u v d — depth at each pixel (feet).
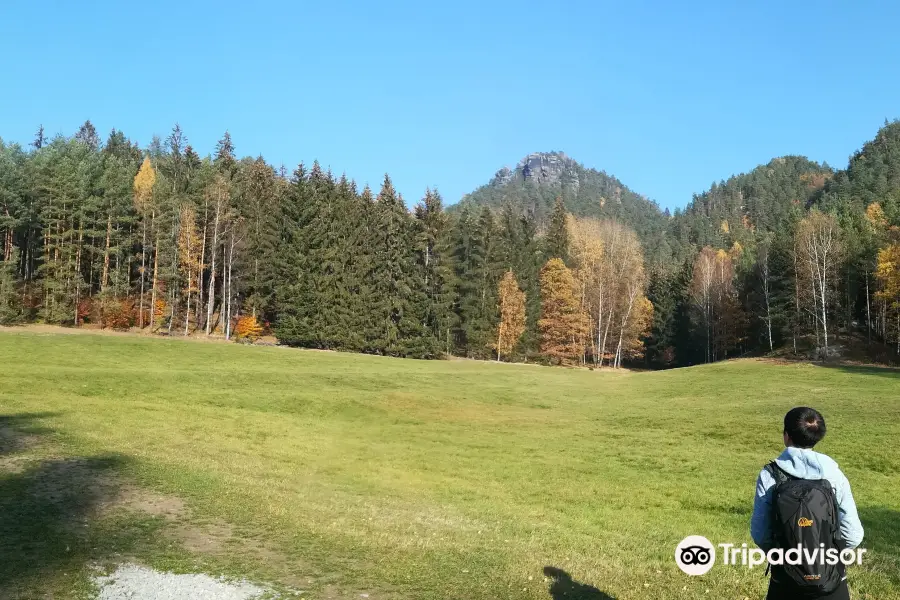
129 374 109.19
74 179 234.99
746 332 288.51
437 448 77.41
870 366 183.73
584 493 55.77
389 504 46.65
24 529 30.30
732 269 324.39
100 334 189.26
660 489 57.88
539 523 43.34
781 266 256.93
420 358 249.34
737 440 82.79
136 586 24.03
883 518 46.50
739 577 28.91
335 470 60.80
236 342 232.73
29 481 39.78
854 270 241.35
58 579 24.22
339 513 39.73
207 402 96.84
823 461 14.84
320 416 97.96
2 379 94.17
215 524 33.78
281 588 24.49
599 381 182.91
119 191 247.29
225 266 250.37
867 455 68.49
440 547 32.01
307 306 244.63
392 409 106.63
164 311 233.14
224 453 61.72
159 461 50.42
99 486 40.14
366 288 249.55
